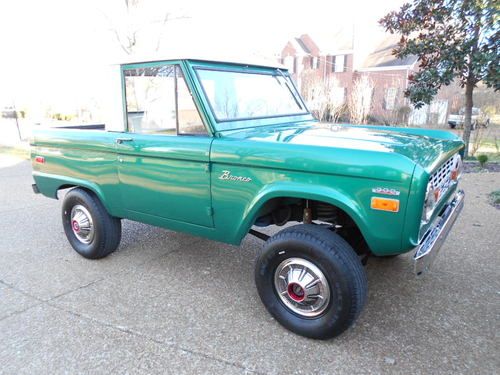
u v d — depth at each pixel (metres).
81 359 2.59
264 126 3.42
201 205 3.09
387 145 2.68
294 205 3.22
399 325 2.90
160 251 4.35
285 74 4.05
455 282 3.50
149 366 2.52
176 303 3.26
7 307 3.24
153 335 2.83
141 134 3.38
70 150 3.94
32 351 2.68
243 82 3.44
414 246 2.38
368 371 2.44
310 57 31.30
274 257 2.78
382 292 3.36
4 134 16.44
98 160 3.70
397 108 18.20
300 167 2.55
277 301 2.88
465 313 3.03
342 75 29.83
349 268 2.51
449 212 3.02
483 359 2.52
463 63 8.55
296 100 4.07
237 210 2.90
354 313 2.55
